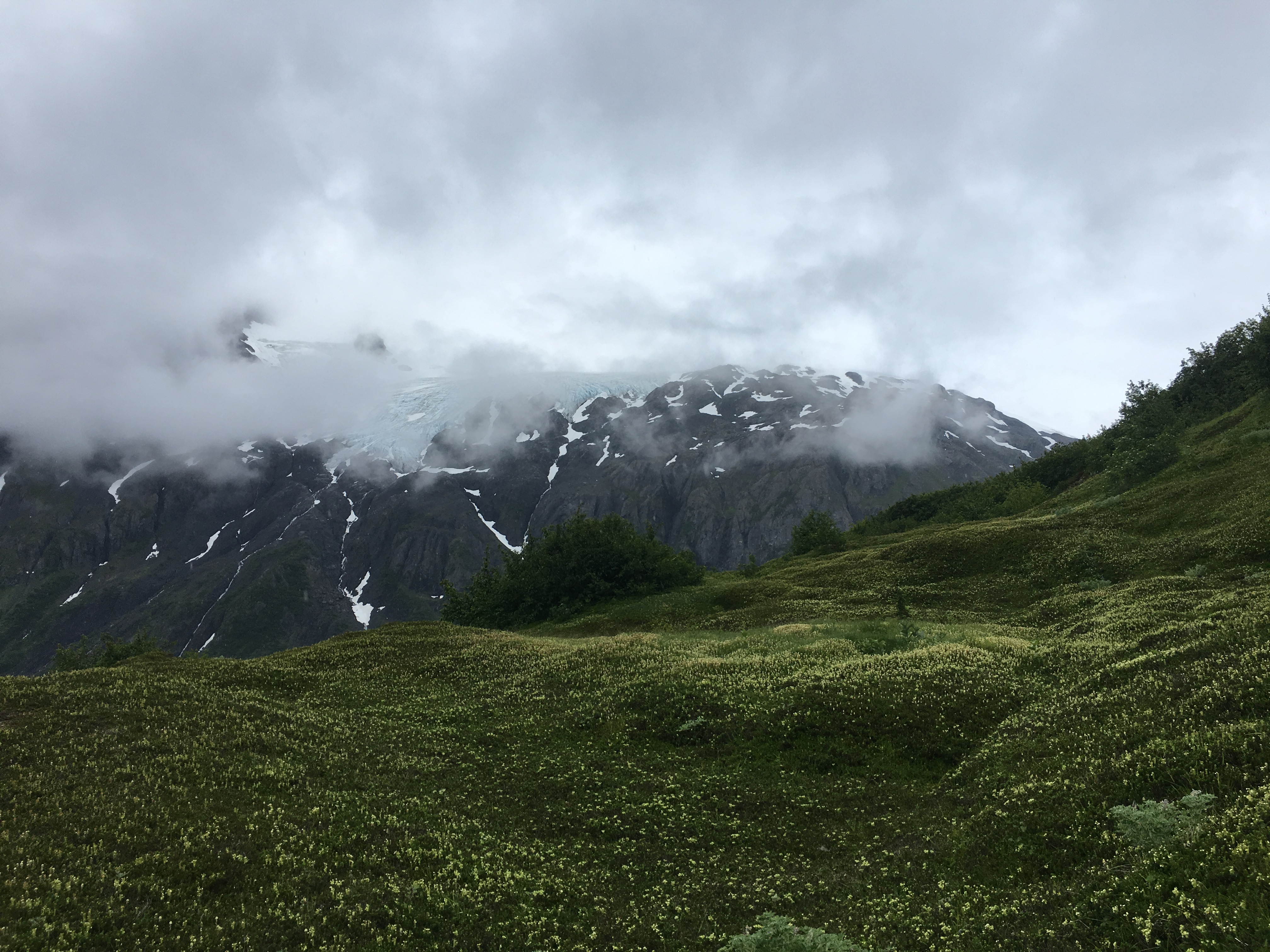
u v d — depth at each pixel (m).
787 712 24.83
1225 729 14.07
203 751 21.17
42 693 25.86
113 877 14.05
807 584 58.94
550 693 31.59
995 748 19.38
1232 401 71.81
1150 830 12.10
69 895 13.27
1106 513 55.03
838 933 12.70
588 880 16.19
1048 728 18.89
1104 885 11.52
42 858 14.45
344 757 22.88
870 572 57.72
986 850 14.62
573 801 20.77
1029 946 10.80
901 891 14.12
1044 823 14.38
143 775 19.03
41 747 20.59
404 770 22.62
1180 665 19.05
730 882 15.60
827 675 27.55
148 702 25.72
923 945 11.96
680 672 31.38
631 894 15.59
